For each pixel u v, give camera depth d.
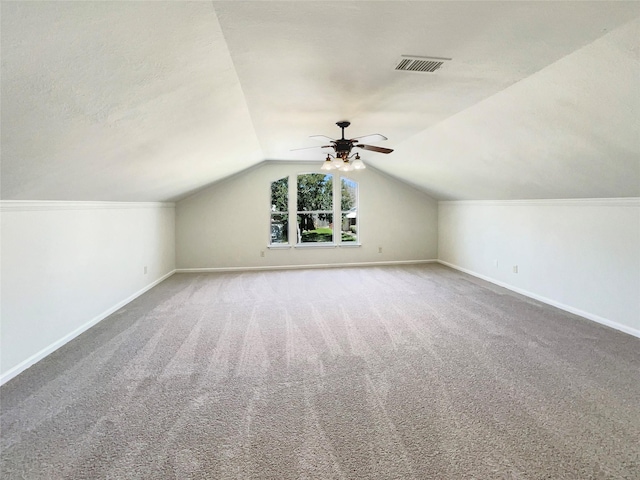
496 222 5.47
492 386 2.41
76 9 1.15
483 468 1.67
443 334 3.38
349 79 2.35
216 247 6.64
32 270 2.80
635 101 1.95
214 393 2.35
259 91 2.59
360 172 7.05
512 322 3.72
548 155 3.11
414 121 3.40
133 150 2.69
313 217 7.05
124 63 1.56
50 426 1.99
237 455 1.77
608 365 2.71
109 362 2.80
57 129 1.82
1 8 1.02
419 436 1.91
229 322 3.76
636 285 3.30
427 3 1.46
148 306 4.35
